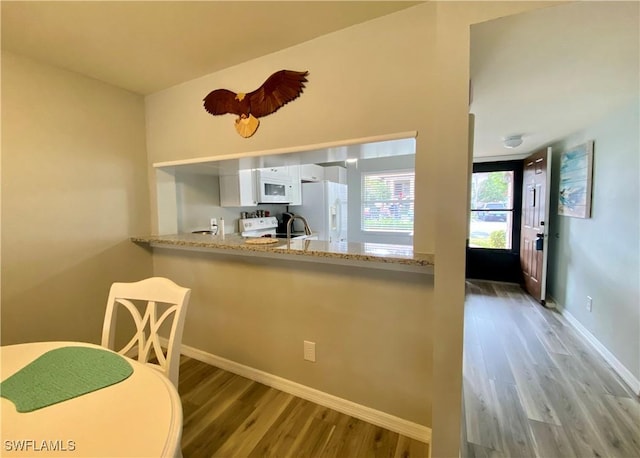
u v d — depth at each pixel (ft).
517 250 15.20
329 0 4.51
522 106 7.55
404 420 5.35
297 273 6.17
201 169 8.48
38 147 6.15
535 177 12.70
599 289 8.52
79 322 6.88
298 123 5.84
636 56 5.15
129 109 7.72
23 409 2.61
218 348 7.49
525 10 3.64
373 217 16.24
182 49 5.80
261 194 10.71
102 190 7.22
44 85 6.21
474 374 7.32
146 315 4.45
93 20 4.84
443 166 4.12
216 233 10.14
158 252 8.29
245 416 5.79
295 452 4.97
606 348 8.07
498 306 12.05
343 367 5.85
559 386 6.82
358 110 5.25
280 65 5.91
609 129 8.14
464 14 3.88
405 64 4.85
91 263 7.06
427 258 4.65
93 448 2.21
